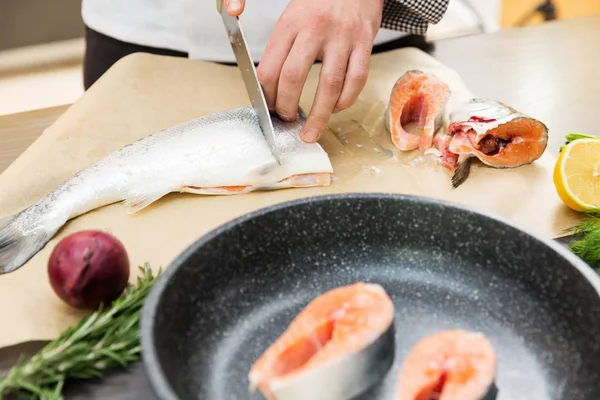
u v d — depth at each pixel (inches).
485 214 41.1
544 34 81.6
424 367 35.0
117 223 53.6
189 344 37.1
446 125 65.0
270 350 35.8
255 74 54.8
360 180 58.4
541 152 59.1
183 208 55.4
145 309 34.7
